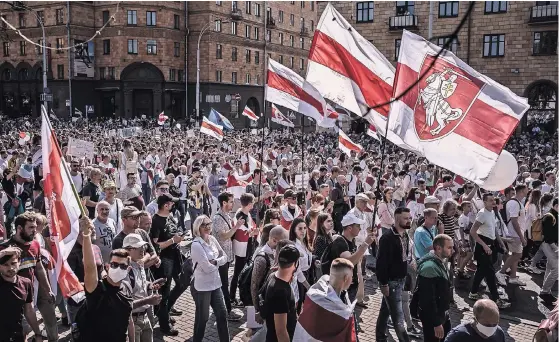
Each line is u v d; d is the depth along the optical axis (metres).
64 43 61.72
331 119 8.56
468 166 6.58
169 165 19.75
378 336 7.50
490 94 6.61
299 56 81.25
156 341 7.57
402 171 16.70
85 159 16.70
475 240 9.56
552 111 45.38
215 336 7.88
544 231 9.66
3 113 67.50
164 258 7.81
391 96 7.09
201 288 6.86
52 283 7.02
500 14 46.09
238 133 44.00
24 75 66.25
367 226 10.30
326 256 7.13
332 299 4.86
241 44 68.81
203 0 63.78
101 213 7.57
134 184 10.66
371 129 16.06
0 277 5.65
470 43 47.25
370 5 50.66
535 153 30.36
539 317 9.11
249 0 69.81
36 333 5.98
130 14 61.47
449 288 6.54
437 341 6.45
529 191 13.62
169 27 62.72
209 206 14.62
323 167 15.55
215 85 65.25
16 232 6.34
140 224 7.36
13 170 13.24
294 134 45.00
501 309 9.43
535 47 45.31
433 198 9.16
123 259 5.26
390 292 7.06
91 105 63.19
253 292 6.38
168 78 63.28
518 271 11.97
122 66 61.84
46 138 5.56
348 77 7.75
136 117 59.12
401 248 7.10
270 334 5.29
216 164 15.37
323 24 7.94
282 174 15.41
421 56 6.87
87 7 62.16
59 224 5.46
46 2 62.31
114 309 5.23
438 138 6.74
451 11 47.75
